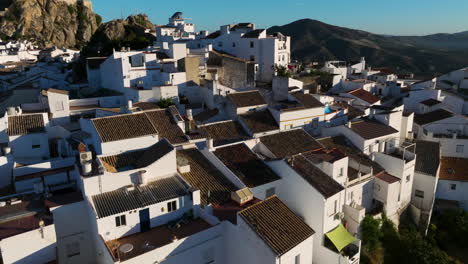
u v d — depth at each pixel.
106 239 27.84
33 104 57.28
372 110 56.09
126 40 94.06
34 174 37.44
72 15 166.00
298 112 51.00
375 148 46.50
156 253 26.22
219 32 101.19
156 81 65.12
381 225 41.19
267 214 29.84
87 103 60.09
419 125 59.22
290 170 35.78
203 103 61.72
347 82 78.62
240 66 71.31
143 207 29.08
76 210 30.39
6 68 93.31
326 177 36.09
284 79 63.06
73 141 43.94
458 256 44.75
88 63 72.44
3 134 45.03
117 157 34.81
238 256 29.64
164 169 33.38
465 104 69.81
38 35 151.12
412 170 46.06
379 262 38.84
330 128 48.81
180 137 41.22
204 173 36.47
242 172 36.50
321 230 34.03
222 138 46.03
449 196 50.75
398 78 100.50
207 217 30.86
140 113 39.41
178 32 107.50
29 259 28.16
